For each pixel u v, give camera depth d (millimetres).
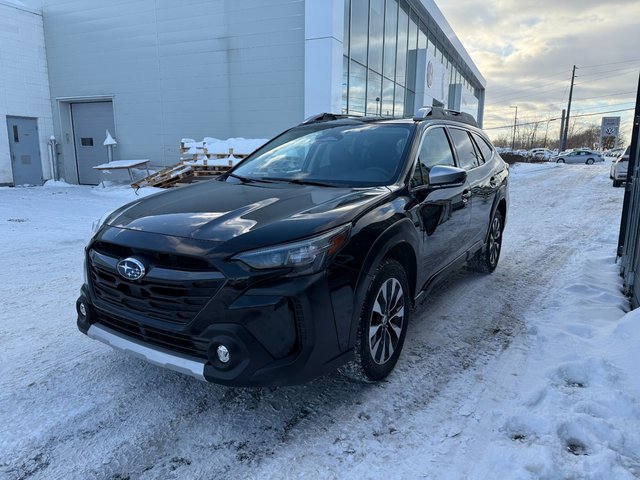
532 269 5719
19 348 3436
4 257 6066
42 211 10164
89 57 16234
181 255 2312
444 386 2957
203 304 2277
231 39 13961
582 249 6816
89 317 2779
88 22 15961
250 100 14062
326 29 12484
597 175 24922
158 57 15109
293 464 2252
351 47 14711
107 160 17094
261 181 3566
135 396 2826
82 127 17375
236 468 2227
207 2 14070
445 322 4020
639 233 4316
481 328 3893
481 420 2590
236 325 2217
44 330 3770
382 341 2914
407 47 20328
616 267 5730
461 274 5480
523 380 3033
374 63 16719
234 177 3771
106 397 2809
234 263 2246
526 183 19656
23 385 2924
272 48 13531
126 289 2514
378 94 17344
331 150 3771
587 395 2736
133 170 16156
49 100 17109
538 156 53219
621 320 3623
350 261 2504
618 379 2889
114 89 16078
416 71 21406
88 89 16500
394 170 3355
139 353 2486
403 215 3012
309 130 4262
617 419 2520
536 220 9633
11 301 4430
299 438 2445
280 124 13820
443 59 27859
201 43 14414
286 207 2703
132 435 2461
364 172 3420
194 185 3586
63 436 2441
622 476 2080
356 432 2494
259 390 2902
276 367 2250
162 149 15711
